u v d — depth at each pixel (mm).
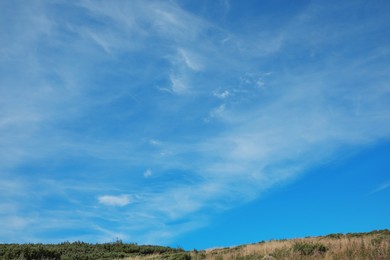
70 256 26141
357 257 15594
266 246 21203
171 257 22578
